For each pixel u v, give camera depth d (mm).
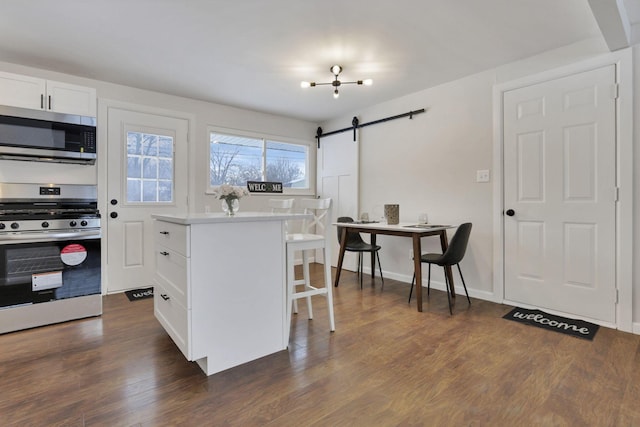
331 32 2396
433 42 2551
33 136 2607
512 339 2240
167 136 3754
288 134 4820
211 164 4172
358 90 3641
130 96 3500
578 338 2242
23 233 2436
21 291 2420
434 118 3541
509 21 2252
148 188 3633
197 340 1741
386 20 2238
